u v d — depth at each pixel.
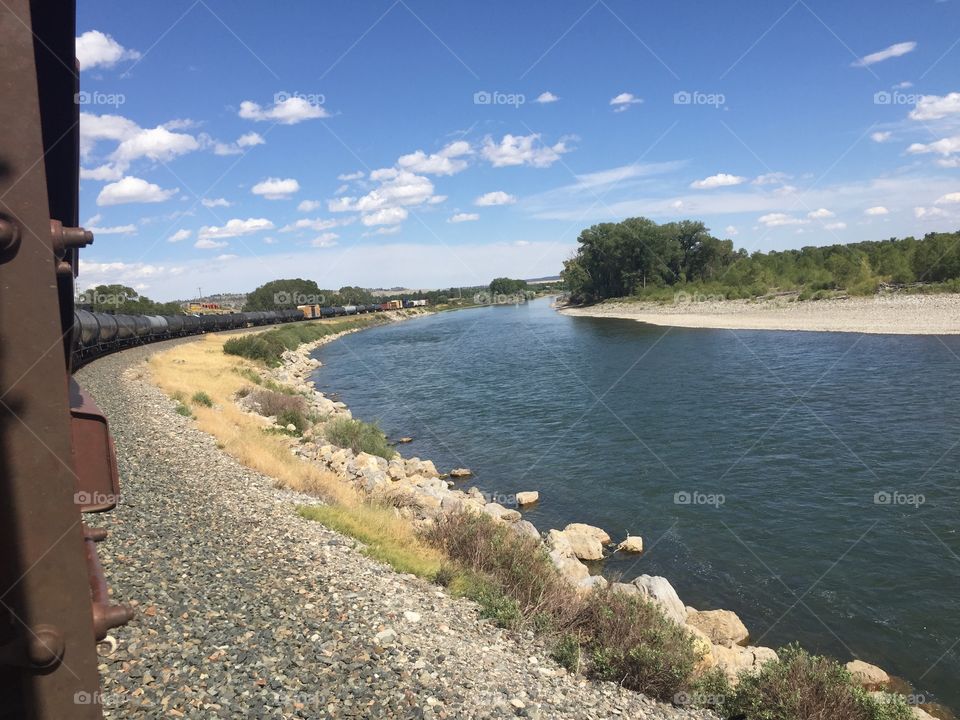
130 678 5.76
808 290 75.94
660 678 8.48
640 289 105.19
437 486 20.33
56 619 2.21
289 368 54.41
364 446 24.98
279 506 13.07
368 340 88.06
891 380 32.00
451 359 59.38
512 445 26.80
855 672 10.38
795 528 16.41
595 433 27.48
